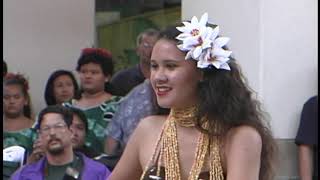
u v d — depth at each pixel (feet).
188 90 17.49
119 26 53.72
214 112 17.47
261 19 36.81
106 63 40.63
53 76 43.39
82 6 51.83
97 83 40.14
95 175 31.83
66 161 32.09
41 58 50.75
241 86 17.85
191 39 17.22
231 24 37.17
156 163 17.84
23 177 32.27
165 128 18.06
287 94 37.52
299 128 37.45
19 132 39.17
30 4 50.42
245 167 17.01
